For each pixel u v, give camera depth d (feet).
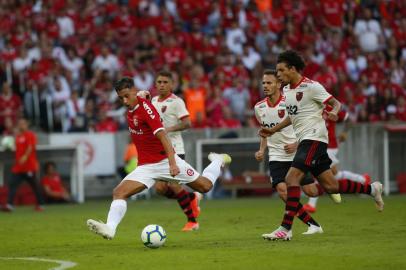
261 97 287.48
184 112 153.07
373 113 286.66
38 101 266.98
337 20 326.65
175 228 152.56
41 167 252.62
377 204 131.54
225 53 291.79
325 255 102.42
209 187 126.93
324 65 295.69
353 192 128.77
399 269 90.89
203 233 140.97
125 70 280.10
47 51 277.85
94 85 274.57
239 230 145.38
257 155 136.05
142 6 314.14
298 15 329.72
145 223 165.17
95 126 265.13
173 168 116.57
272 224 156.46
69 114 265.34
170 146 117.29
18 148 220.84
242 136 261.24
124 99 119.65
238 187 253.85
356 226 145.79
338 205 205.05
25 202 248.11
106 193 261.03
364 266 93.09
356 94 292.40
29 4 302.25
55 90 268.41
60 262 103.14
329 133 179.93
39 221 177.47
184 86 272.92
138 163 122.42
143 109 118.42
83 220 177.88
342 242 117.39
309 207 181.16
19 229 157.28
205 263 98.32
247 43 310.86
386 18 340.39
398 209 186.60
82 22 304.09
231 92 280.10
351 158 261.44
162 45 297.94
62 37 298.15
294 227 144.87
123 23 306.55
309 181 137.59
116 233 144.87
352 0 335.47
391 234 129.80
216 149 258.16
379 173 264.11
